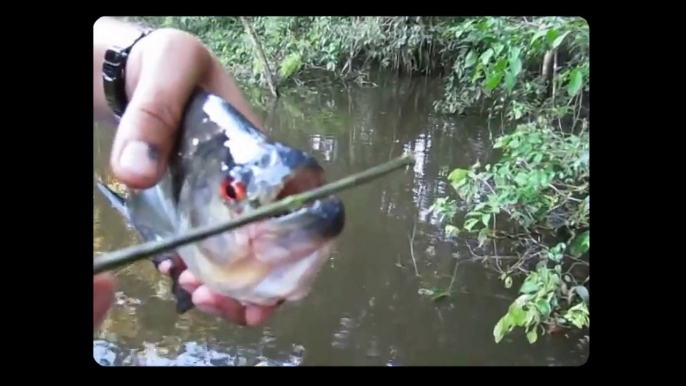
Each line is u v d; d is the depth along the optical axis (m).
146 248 0.20
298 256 0.28
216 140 0.28
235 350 0.41
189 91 0.29
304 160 0.28
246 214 0.21
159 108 0.28
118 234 0.41
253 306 0.30
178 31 0.30
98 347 0.40
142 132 0.28
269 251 0.28
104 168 0.32
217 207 0.28
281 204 0.22
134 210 0.31
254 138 0.28
